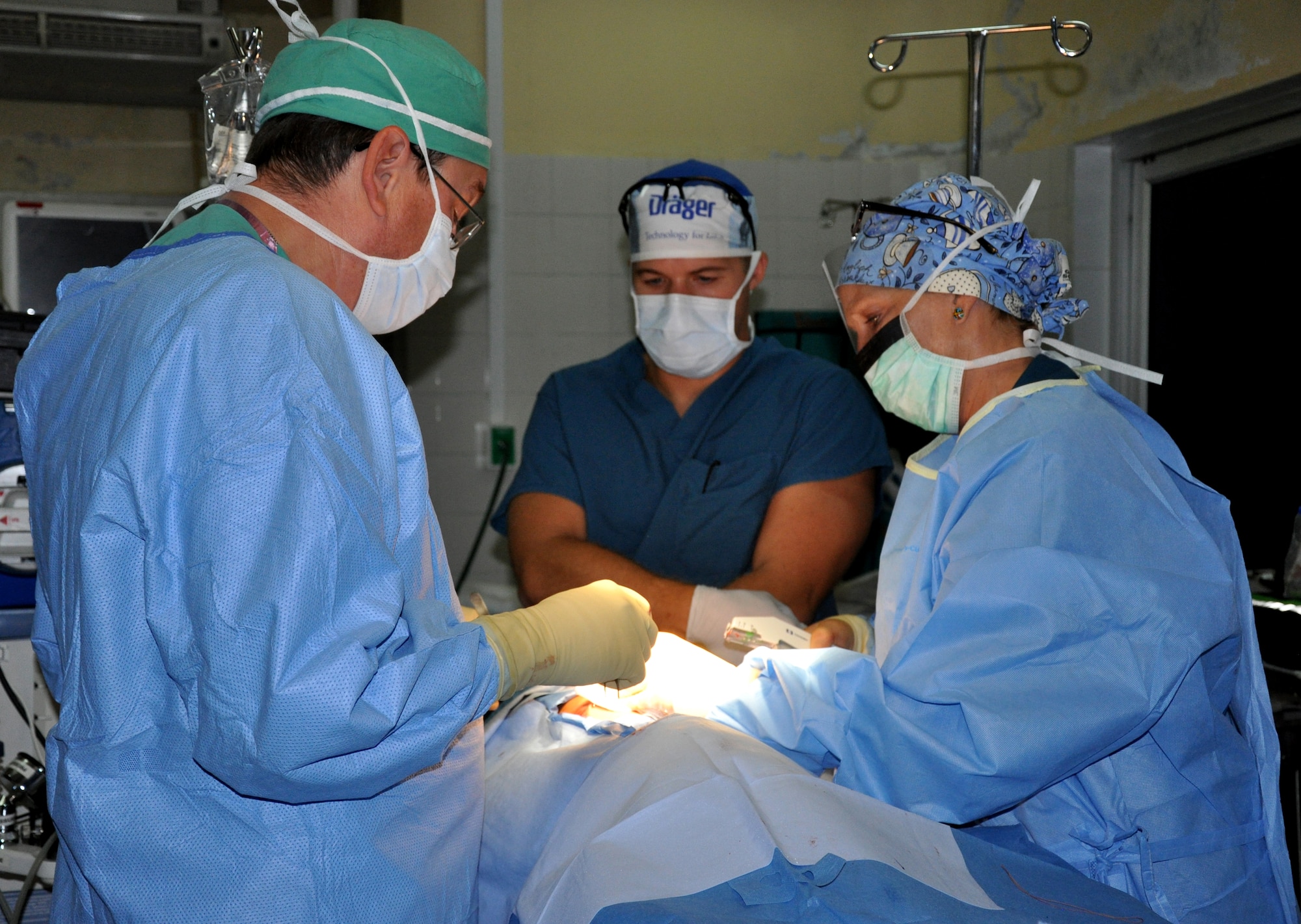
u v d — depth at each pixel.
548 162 3.58
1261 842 1.13
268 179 1.01
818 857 0.90
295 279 0.86
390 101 1.00
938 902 0.86
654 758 1.06
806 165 3.69
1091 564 1.04
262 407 0.77
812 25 3.67
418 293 1.09
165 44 3.24
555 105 3.58
